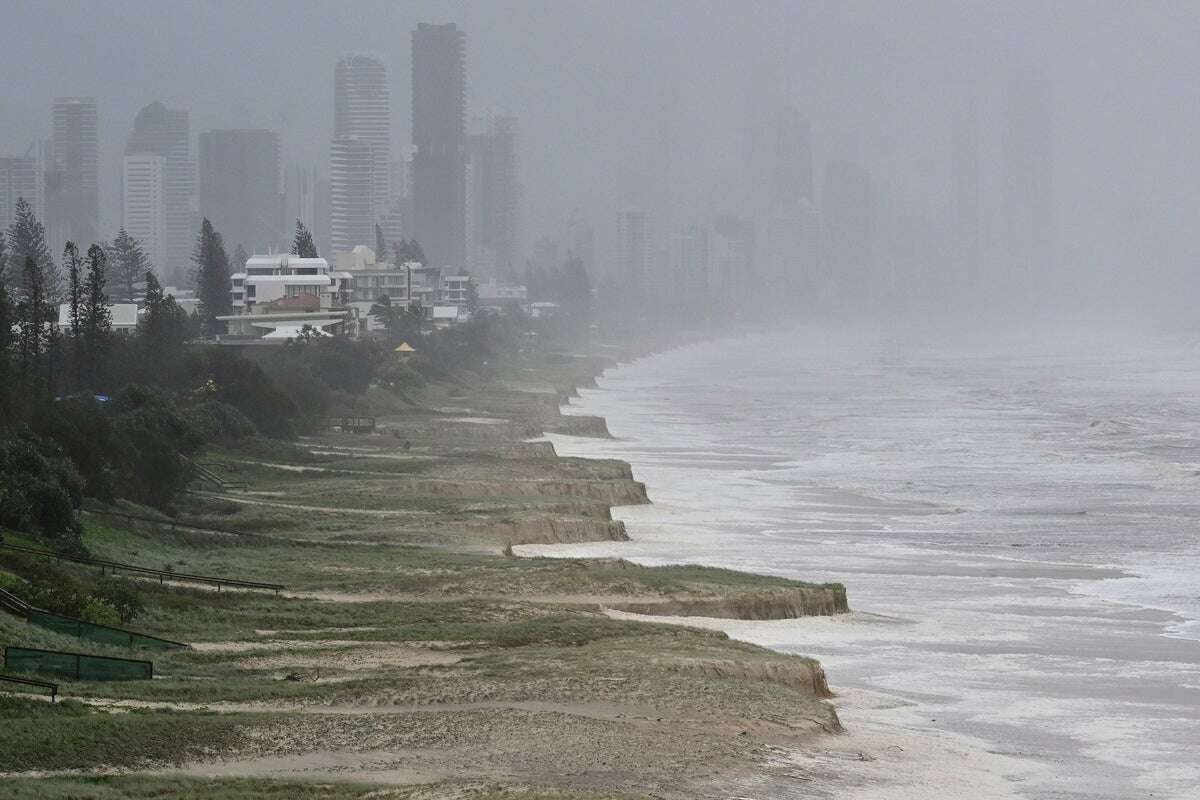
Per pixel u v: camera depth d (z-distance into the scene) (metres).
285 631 187.25
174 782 123.19
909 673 187.88
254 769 129.88
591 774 133.62
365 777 129.00
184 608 194.12
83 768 126.31
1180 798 139.00
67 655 154.88
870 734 156.75
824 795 133.75
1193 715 169.25
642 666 169.75
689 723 151.00
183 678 159.25
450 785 126.81
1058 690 180.12
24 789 117.12
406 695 155.62
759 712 156.62
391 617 198.50
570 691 159.00
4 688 144.38
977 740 157.62
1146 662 195.00
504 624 193.88
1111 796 139.00
